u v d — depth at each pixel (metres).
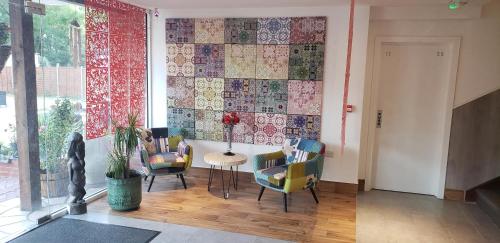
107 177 3.93
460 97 4.56
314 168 4.18
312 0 4.20
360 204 4.46
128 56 4.73
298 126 4.81
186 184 4.94
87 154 4.43
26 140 3.52
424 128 4.81
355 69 4.54
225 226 3.64
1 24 3.29
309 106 4.73
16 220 3.53
